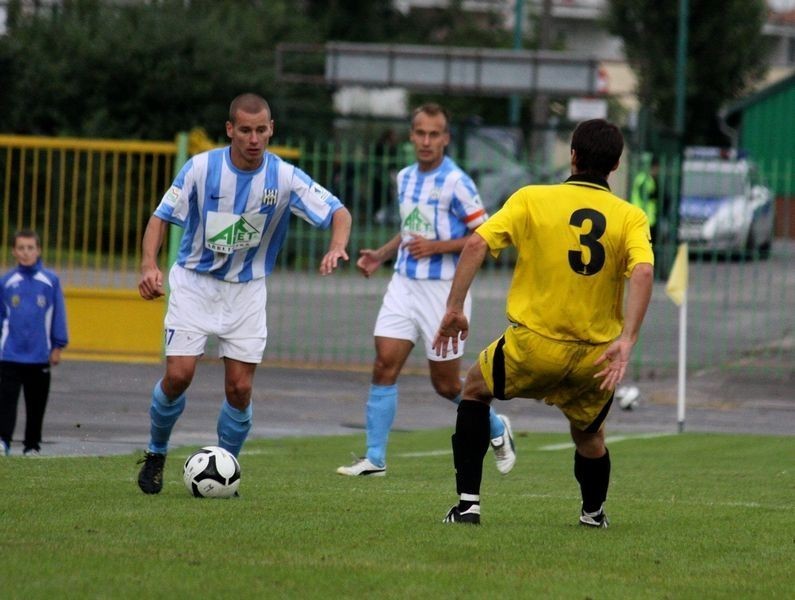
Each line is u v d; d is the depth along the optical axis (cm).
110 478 2641
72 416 4009
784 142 15175
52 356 3356
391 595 1597
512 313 2053
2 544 1833
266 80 10281
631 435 3975
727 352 6212
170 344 2434
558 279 2019
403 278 3080
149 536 1927
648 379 5472
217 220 2414
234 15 10956
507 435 2953
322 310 5709
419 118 3114
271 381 5097
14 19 10331
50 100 10044
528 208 2036
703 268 10250
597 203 2033
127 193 5541
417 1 17462
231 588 1603
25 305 3309
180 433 3731
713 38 15962
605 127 2055
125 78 10000
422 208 3094
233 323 2462
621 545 1994
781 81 15075
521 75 9519
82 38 10050
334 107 12000
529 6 18175
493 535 2025
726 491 2744
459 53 9481
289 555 1814
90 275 6806
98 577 1639
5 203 5503
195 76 10069
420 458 3416
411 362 5847
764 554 1958
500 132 10162
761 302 8331
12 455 3203
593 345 2031
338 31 15862
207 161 2411
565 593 1644
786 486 2847
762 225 9750
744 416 4522
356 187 6412
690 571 1817
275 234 2486
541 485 2831
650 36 16088
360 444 3656
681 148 8444
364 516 2170
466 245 2036
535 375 2045
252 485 2620
